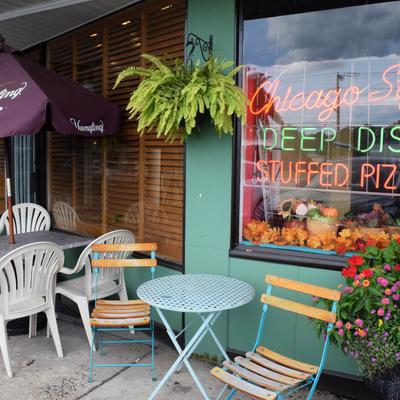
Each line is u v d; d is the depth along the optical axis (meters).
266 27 3.05
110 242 3.38
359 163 2.86
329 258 2.81
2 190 5.96
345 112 2.89
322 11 2.91
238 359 2.34
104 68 4.21
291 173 3.06
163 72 2.81
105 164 4.27
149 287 2.69
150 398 2.49
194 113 2.64
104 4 3.80
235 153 3.08
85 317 3.27
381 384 2.23
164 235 3.65
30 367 3.10
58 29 4.51
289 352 2.93
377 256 2.29
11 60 3.41
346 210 2.91
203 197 3.21
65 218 4.82
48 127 3.65
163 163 3.64
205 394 2.47
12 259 2.92
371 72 2.80
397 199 2.76
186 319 3.33
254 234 3.11
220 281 2.82
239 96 2.73
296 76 3.01
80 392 2.79
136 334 3.70
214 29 3.10
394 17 2.72
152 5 3.68
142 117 2.84
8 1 3.84
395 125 2.75
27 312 3.05
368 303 2.10
